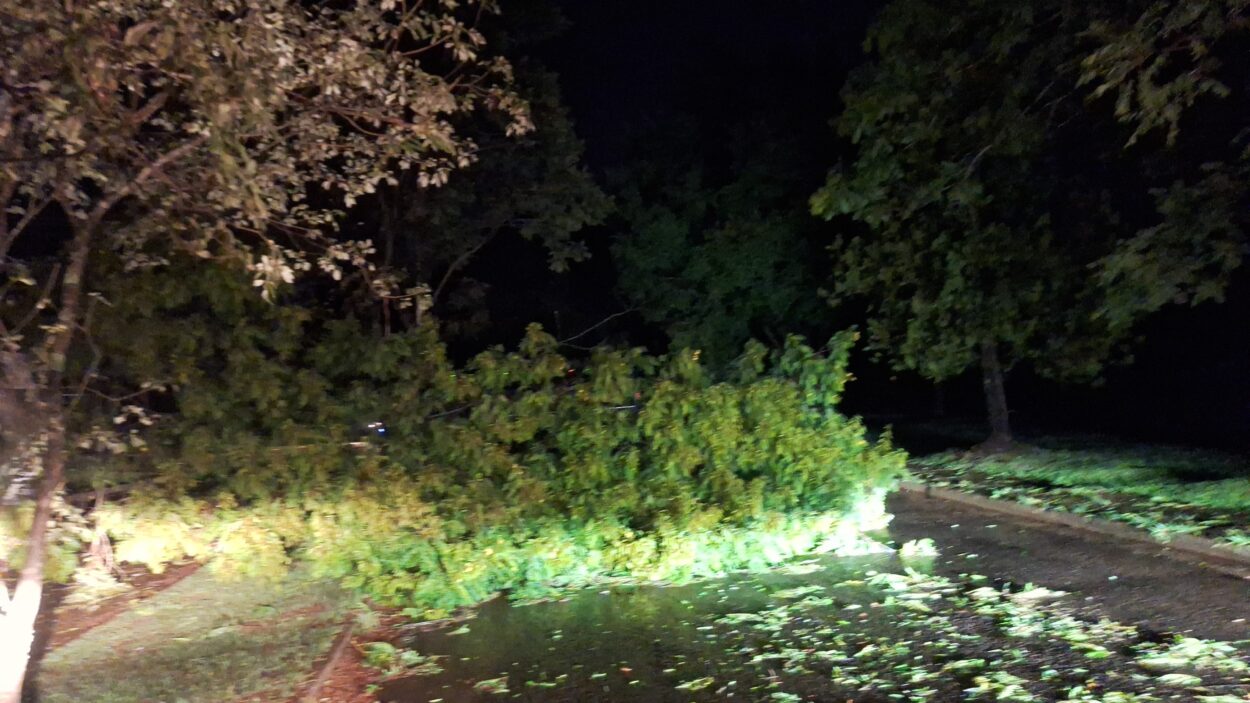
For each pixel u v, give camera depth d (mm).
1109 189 14289
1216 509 10992
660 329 24406
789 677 7039
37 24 6742
